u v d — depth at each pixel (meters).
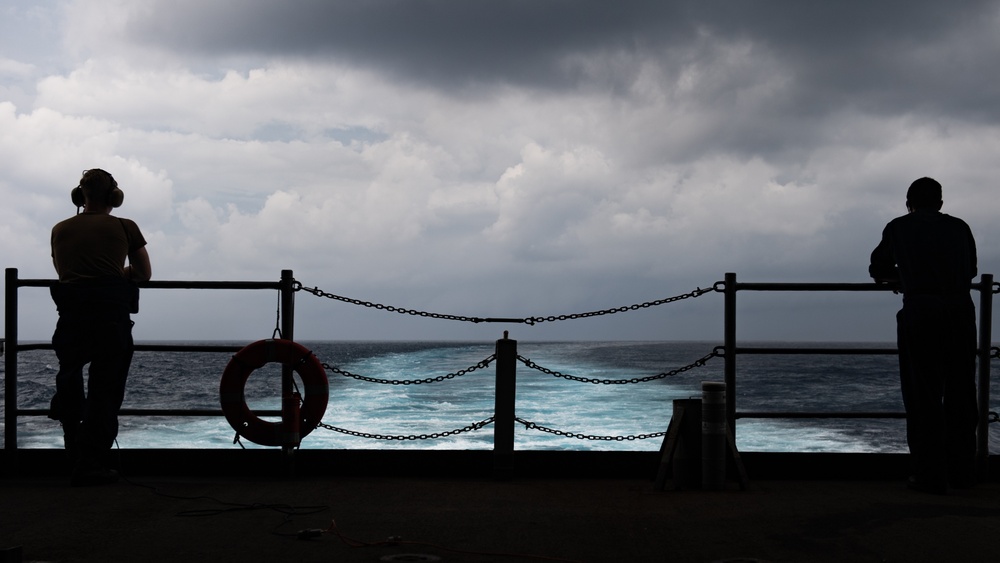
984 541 4.19
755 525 4.55
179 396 33.34
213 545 4.07
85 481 5.72
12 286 6.12
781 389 36.62
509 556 3.88
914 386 5.64
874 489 5.75
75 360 5.77
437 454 6.28
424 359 67.56
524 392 34.19
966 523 4.61
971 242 5.74
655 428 20.88
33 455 6.21
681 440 5.86
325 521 4.64
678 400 5.91
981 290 6.12
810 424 21.98
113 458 6.21
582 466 6.21
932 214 5.76
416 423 22.41
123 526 4.50
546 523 4.60
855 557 3.88
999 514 4.86
